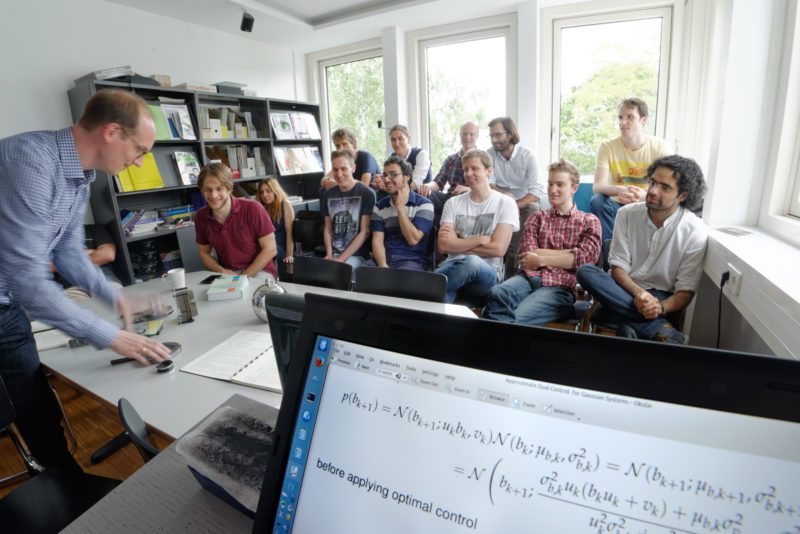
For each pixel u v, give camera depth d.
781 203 2.00
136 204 3.94
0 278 1.33
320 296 0.42
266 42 5.13
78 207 1.52
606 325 2.17
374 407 0.38
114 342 1.25
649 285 2.20
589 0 3.95
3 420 1.26
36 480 1.15
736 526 0.26
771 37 1.95
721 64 2.14
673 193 2.01
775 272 1.41
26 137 1.32
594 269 2.23
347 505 0.37
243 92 4.48
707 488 0.27
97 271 1.61
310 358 0.42
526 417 0.32
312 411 0.40
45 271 1.32
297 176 5.64
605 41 4.02
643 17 3.85
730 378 0.27
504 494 0.32
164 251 4.01
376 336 0.38
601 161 3.35
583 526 0.29
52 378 2.60
